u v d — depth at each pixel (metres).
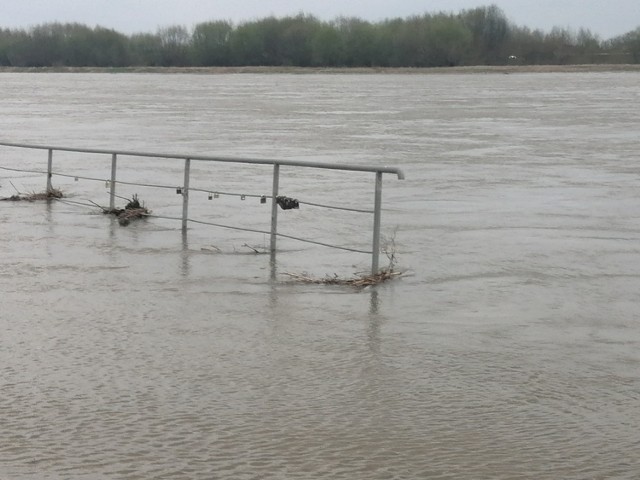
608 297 13.21
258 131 46.16
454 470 7.40
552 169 29.78
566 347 10.77
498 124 52.16
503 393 9.17
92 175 27.94
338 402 8.85
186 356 10.21
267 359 10.15
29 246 16.59
